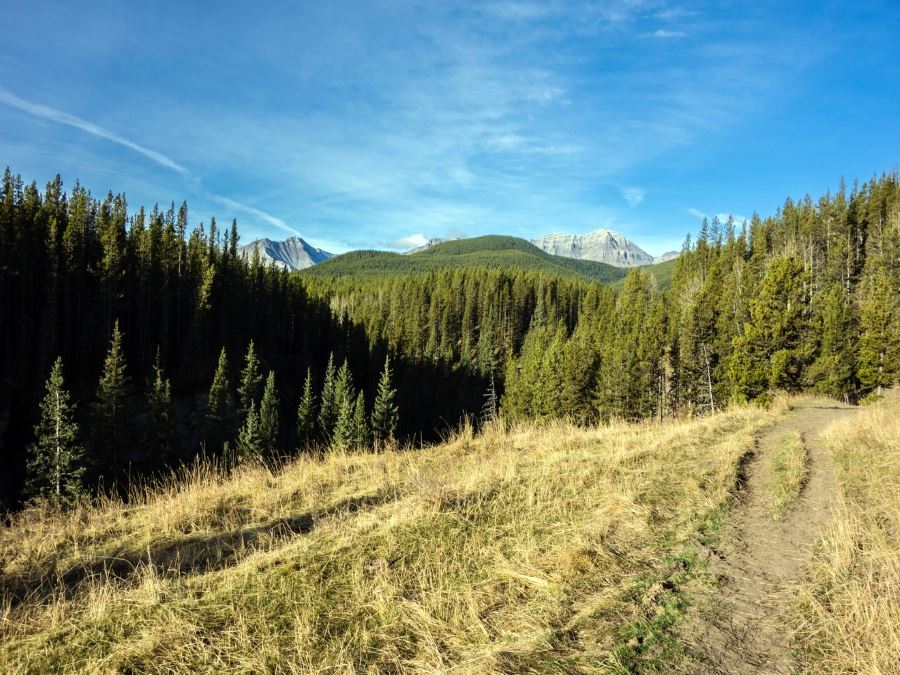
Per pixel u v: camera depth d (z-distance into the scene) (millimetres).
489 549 5605
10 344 51594
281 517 7012
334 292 164500
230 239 88438
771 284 35875
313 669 3547
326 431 50438
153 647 3893
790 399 30406
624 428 14383
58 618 4410
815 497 7500
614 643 3781
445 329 120750
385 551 5535
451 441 13156
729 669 3494
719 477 8422
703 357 50156
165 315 66125
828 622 3984
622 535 6023
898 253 63375
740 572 5070
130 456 46312
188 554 5805
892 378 38062
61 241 59938
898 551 5051
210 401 51531
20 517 7332
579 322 110500
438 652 3742
